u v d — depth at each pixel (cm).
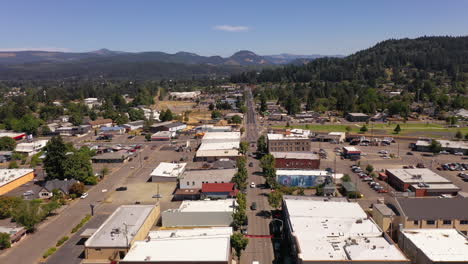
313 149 16112
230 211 8150
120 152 15162
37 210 8256
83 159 11781
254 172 12650
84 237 7475
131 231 7212
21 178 11831
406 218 7044
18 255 7088
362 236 6625
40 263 6762
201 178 10606
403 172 11200
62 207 9619
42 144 17188
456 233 6762
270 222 8388
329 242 6366
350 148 14800
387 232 7344
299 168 12812
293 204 8219
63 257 6962
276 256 6862
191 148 16912
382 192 10319
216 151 14888
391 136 18750
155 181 11788
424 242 6375
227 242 6550
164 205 9662
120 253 6681
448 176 11912
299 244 6288
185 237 6831
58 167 11481
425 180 10388
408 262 5631
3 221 8800
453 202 7381
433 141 15100
